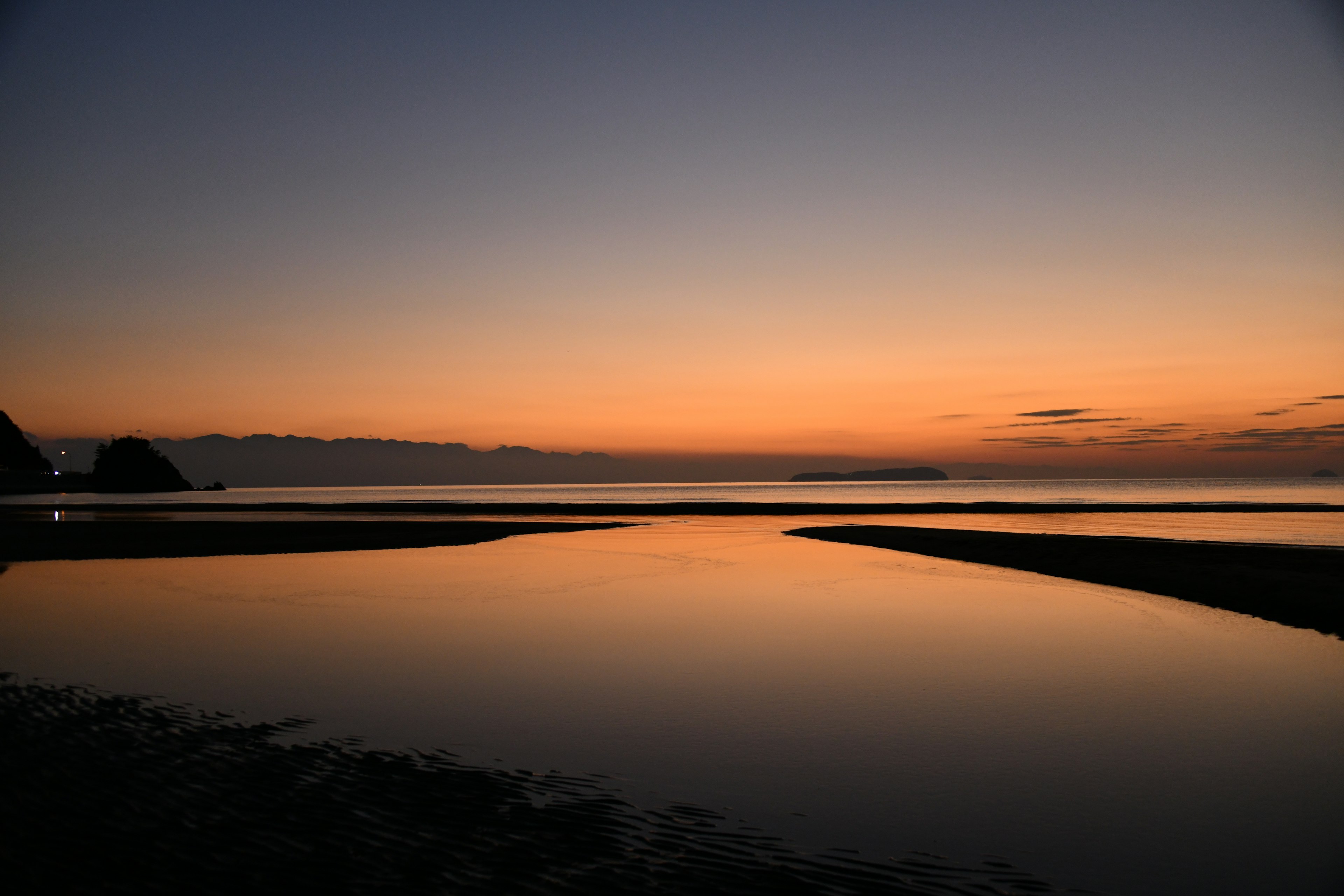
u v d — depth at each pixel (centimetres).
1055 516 6172
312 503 9444
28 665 1323
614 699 1159
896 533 4084
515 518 6156
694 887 595
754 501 11400
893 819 742
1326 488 16475
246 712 1066
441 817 715
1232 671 1335
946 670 1343
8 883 577
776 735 1000
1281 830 729
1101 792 816
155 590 2238
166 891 570
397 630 1670
